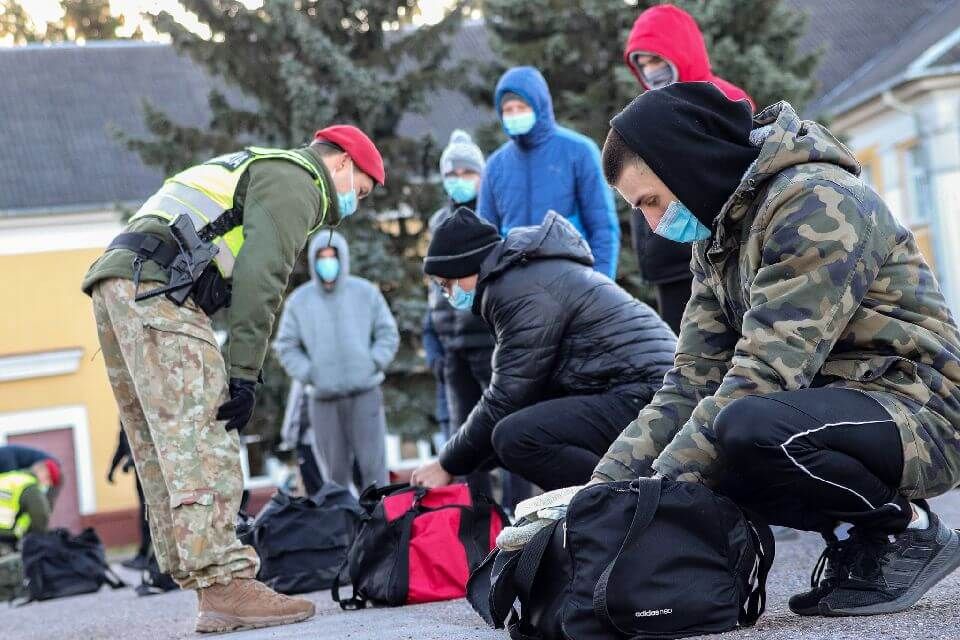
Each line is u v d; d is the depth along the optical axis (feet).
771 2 60.49
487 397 16.93
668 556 10.32
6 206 82.94
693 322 12.29
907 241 11.09
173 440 14.98
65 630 21.08
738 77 58.75
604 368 16.58
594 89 61.41
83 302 83.15
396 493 17.35
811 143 10.93
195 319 15.31
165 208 15.55
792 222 10.68
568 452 16.31
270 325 15.40
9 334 82.02
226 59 62.23
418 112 63.16
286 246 15.44
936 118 79.71
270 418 62.44
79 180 85.40
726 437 10.50
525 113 22.71
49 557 31.83
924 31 93.86
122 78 93.91
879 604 10.84
